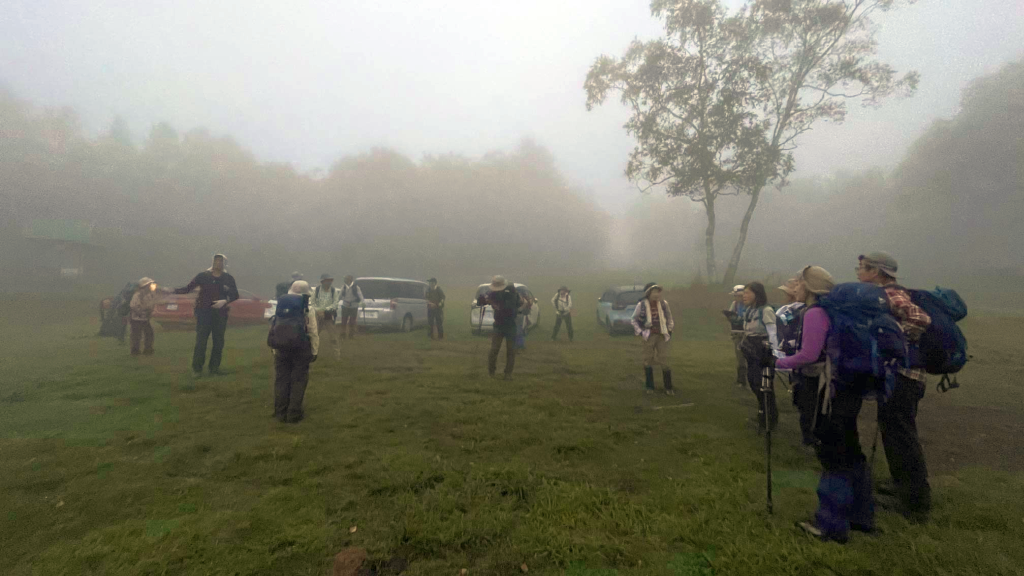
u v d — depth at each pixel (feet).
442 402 21.94
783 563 9.43
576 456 15.51
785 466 14.64
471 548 10.21
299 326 18.81
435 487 12.89
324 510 11.71
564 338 48.49
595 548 10.08
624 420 19.42
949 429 19.20
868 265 12.56
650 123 80.59
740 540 10.28
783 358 11.10
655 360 24.27
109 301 46.03
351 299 42.98
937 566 9.34
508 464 14.46
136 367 29.53
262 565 9.47
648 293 24.29
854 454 10.46
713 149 79.30
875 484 13.37
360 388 24.66
